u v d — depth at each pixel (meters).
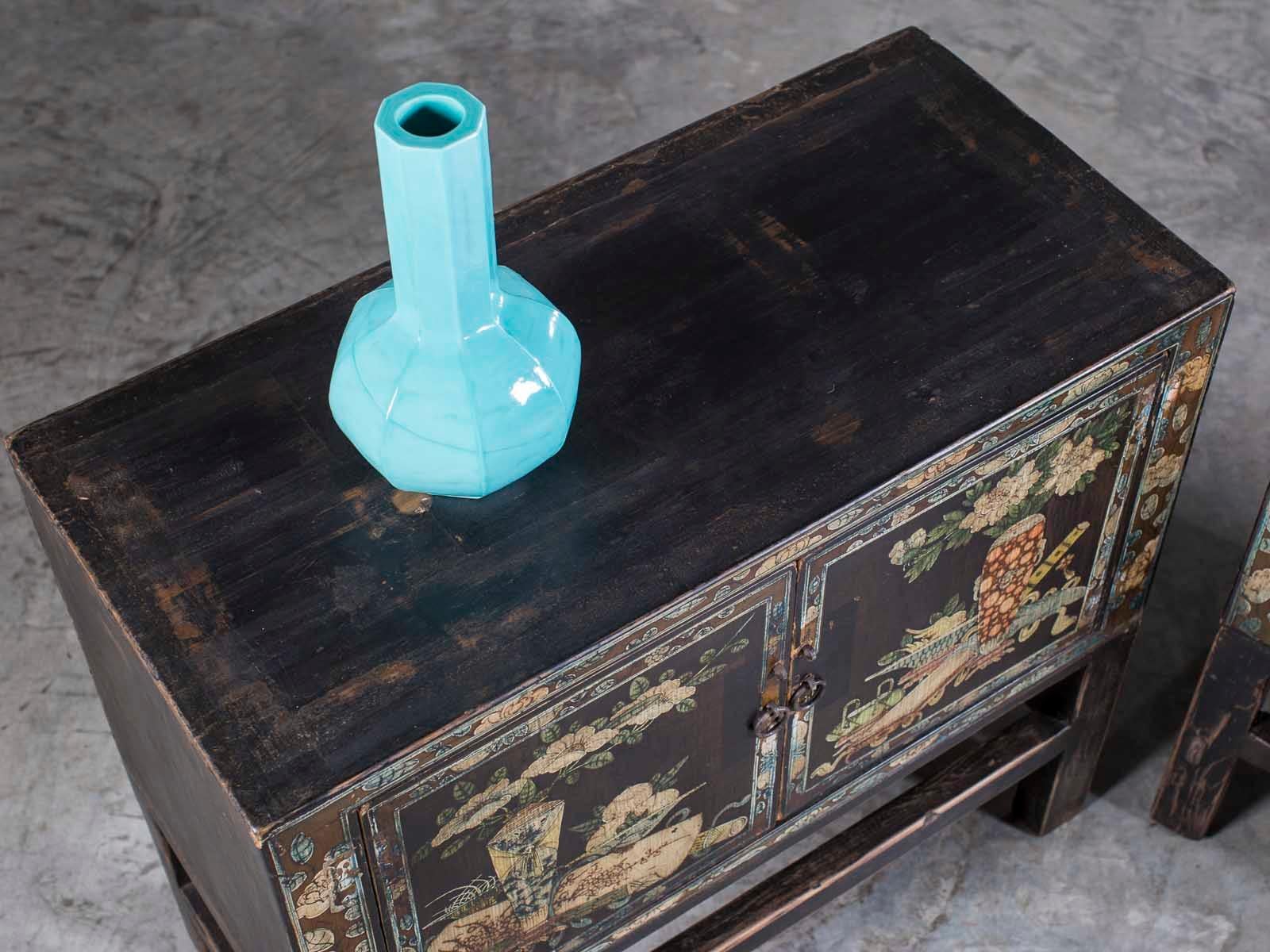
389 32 3.11
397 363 1.42
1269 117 3.00
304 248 2.81
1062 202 1.74
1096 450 1.70
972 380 1.59
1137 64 3.09
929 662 1.78
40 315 2.74
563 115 2.99
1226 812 2.25
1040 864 2.21
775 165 1.78
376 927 1.50
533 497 1.52
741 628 1.54
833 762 1.81
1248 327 2.71
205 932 2.00
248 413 1.58
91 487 1.53
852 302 1.66
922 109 1.83
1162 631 2.40
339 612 1.44
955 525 1.64
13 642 2.40
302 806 1.33
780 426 1.56
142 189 2.89
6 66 3.07
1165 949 2.14
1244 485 2.53
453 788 1.43
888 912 2.17
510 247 1.71
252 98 3.02
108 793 2.26
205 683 1.40
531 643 1.42
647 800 1.63
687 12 3.15
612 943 1.78
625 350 1.62
